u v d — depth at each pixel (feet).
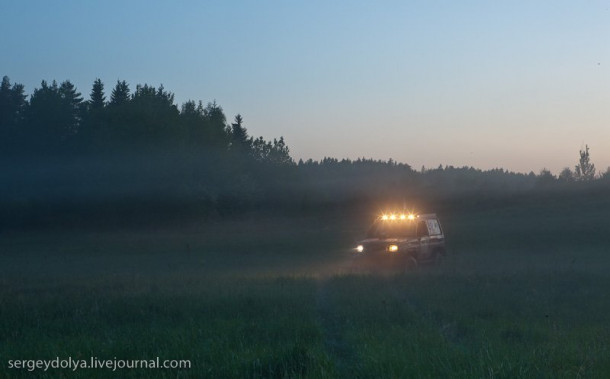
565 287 66.49
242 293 56.54
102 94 305.73
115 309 48.62
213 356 32.63
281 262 113.70
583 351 33.68
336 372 29.81
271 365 30.45
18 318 45.85
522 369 29.30
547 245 146.10
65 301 52.95
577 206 232.12
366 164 308.81
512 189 264.72
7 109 261.44
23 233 185.57
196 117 225.15
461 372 28.78
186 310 47.91
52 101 238.27
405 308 48.91
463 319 44.62
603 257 117.91
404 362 30.66
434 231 96.53
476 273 79.56
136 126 203.31
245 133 331.36
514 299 55.42
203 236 177.99
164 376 29.35
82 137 216.54
